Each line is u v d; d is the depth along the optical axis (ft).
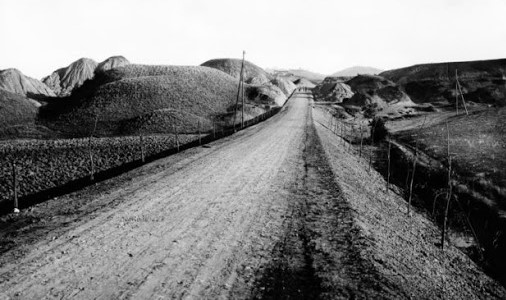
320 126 155.63
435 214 54.19
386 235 31.65
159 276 19.11
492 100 331.57
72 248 22.13
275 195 39.17
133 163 83.51
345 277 19.89
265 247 24.36
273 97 339.57
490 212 52.26
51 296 16.48
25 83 572.51
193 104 289.12
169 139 137.69
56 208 30.94
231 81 373.40
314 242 25.70
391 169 84.12
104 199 34.06
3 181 76.95
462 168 74.18
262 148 78.13
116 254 21.63
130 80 330.54
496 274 35.86
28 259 20.24
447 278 26.91
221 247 23.82
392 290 18.95
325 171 54.24
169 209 31.63
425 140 110.32
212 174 48.14
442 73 485.15
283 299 17.46
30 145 130.62
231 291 17.97
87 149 116.37
